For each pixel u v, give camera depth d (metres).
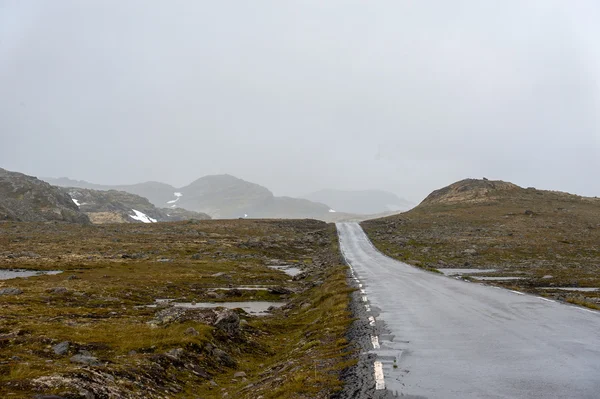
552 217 109.06
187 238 97.12
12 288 28.91
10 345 13.40
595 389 8.09
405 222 124.25
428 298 23.70
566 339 12.56
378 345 12.95
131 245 80.44
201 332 15.97
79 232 103.25
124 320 20.61
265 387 10.55
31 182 175.62
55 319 19.62
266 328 21.94
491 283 32.28
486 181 172.38
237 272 53.75
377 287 30.48
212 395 11.16
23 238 86.38
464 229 102.44
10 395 7.88
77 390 8.62
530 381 8.72
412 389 8.52
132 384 10.24
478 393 8.12
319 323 20.50
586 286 35.59
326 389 9.04
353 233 116.94
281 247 92.31
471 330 14.52
